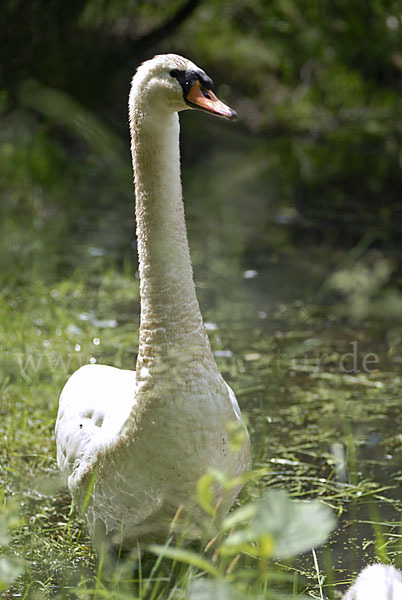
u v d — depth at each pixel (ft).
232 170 72.28
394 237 54.65
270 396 32.14
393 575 18.35
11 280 43.57
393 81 86.43
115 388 22.40
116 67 73.67
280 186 67.56
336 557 22.02
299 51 87.04
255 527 10.54
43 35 66.85
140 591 17.72
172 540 19.89
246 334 38.75
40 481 25.64
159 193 19.27
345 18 73.00
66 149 70.85
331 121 86.58
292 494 25.17
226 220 58.34
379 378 33.96
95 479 19.95
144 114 19.39
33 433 28.40
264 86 91.25
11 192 61.11
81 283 43.55
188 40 90.63
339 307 42.45
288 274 47.67
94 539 20.79
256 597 16.22
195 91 19.19
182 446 18.63
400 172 70.23
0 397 30.37
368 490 25.55
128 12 77.15
